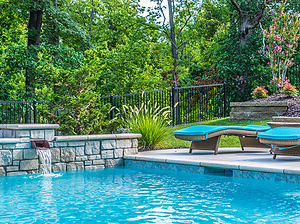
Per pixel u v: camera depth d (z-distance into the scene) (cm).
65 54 1708
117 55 2195
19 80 2081
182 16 2384
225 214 323
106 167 699
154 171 618
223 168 537
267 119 1059
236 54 1655
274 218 308
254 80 1438
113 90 2223
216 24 2519
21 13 1583
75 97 789
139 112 937
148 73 2575
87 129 768
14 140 587
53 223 302
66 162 652
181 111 1355
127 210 343
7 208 357
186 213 328
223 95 1440
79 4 2555
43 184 499
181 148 890
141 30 2370
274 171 475
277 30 1216
